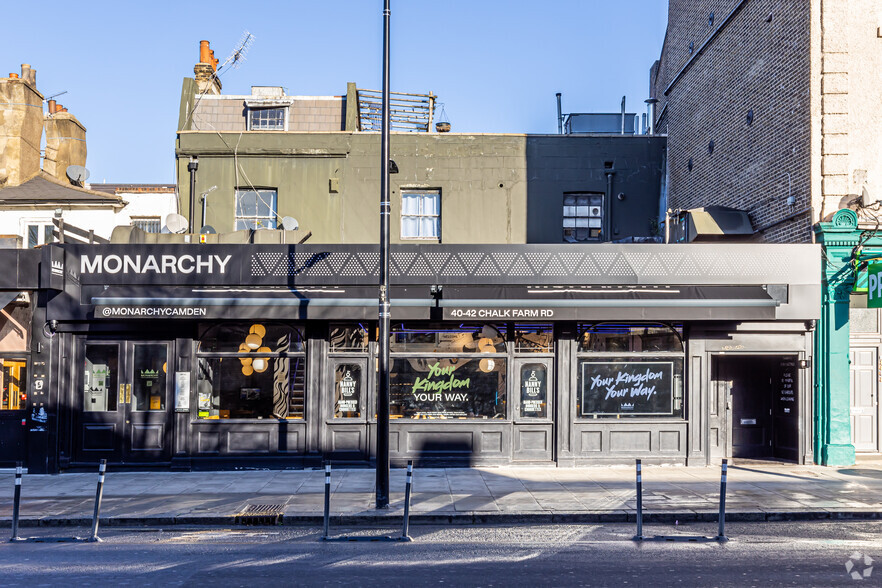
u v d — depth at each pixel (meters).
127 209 25.84
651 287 14.63
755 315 14.00
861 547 8.83
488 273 14.68
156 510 10.90
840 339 14.64
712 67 18.89
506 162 19.75
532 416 15.02
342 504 11.23
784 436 15.49
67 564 8.18
